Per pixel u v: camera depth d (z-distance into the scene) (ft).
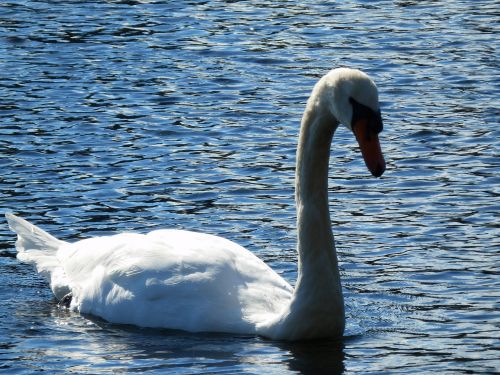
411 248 50.11
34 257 46.29
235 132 68.08
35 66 82.17
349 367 37.99
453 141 65.92
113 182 59.21
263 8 100.83
